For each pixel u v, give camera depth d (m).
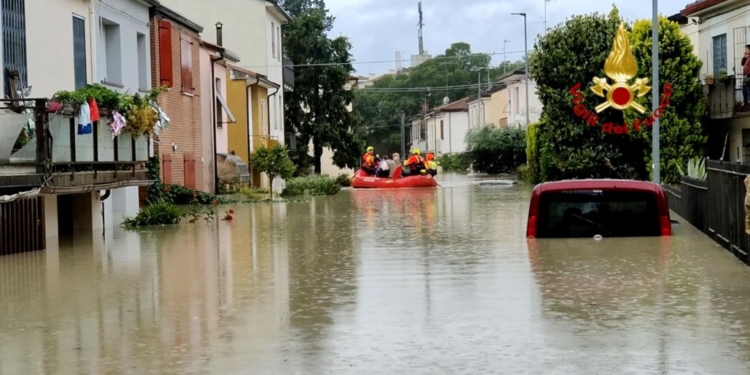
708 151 34.31
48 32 21.73
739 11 31.75
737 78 31.45
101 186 20.25
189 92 34.72
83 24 24.08
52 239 19.70
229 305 11.08
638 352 8.20
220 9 53.56
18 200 17.27
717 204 15.84
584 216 16.72
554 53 39.81
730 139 33.22
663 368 7.64
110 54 26.86
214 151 39.19
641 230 16.62
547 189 16.72
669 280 12.11
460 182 53.22
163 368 8.01
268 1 53.56
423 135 110.75
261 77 47.91
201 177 36.97
